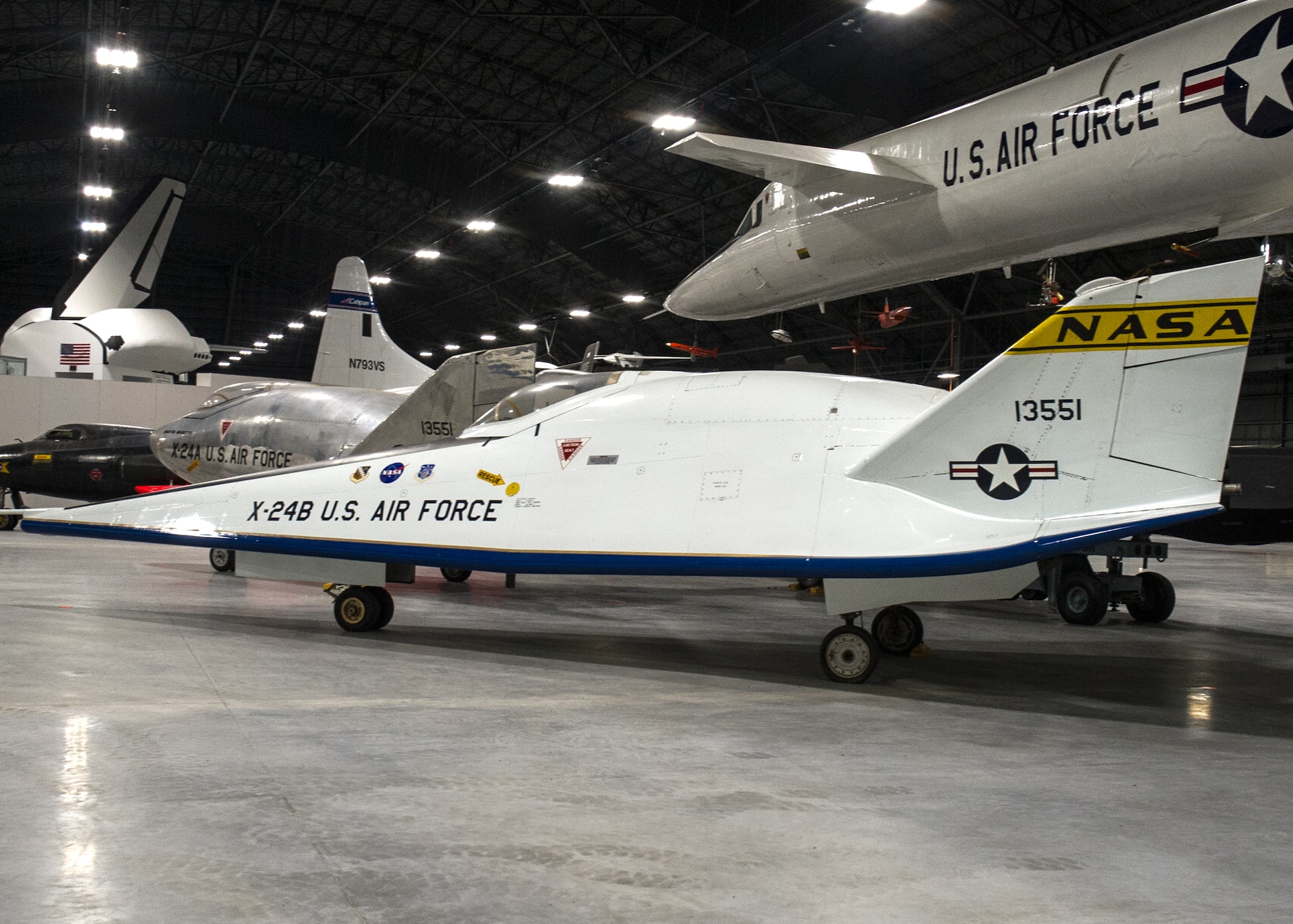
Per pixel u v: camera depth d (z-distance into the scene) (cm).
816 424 574
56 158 3884
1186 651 709
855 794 329
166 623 700
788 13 2214
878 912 233
